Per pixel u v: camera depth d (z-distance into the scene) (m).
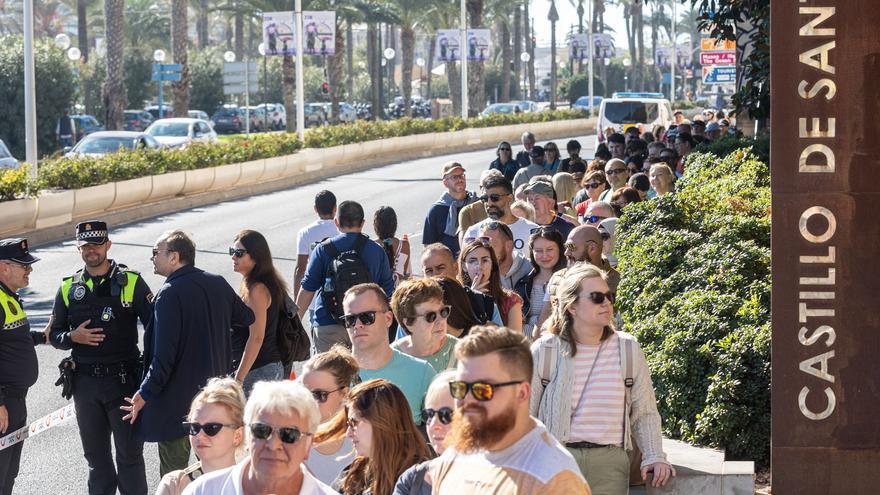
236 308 9.13
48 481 10.28
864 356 7.92
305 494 5.38
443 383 5.62
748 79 17.39
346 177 44.31
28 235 26.89
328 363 6.68
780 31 7.87
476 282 9.13
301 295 10.99
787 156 7.91
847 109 7.84
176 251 8.81
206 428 6.28
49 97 58.91
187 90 58.47
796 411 8.00
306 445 5.30
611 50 88.62
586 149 60.53
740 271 10.05
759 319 9.20
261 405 5.25
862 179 7.85
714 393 8.61
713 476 7.41
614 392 6.86
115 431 9.34
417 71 194.88
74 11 103.44
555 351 6.91
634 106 50.44
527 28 132.62
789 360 7.99
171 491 6.28
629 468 7.10
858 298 7.91
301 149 44.53
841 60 7.82
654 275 10.66
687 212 11.94
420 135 57.12
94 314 9.25
